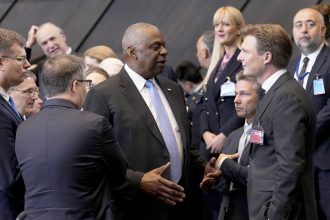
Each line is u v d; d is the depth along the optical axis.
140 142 6.09
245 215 6.17
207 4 11.91
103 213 5.30
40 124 5.33
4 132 5.50
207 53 8.80
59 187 5.22
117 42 12.05
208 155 7.57
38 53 11.00
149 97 6.25
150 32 6.20
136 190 5.89
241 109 6.41
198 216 7.43
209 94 7.68
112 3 12.76
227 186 6.27
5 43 5.71
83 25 12.61
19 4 13.66
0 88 5.77
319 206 6.91
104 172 5.38
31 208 5.30
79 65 5.47
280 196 5.33
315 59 7.17
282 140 5.37
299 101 5.42
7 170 5.45
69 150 5.22
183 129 6.36
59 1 13.34
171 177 6.21
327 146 6.90
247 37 5.65
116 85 6.18
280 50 5.56
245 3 11.45
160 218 6.16
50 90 5.43
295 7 10.96
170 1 12.30
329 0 10.81
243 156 6.15
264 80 5.63
